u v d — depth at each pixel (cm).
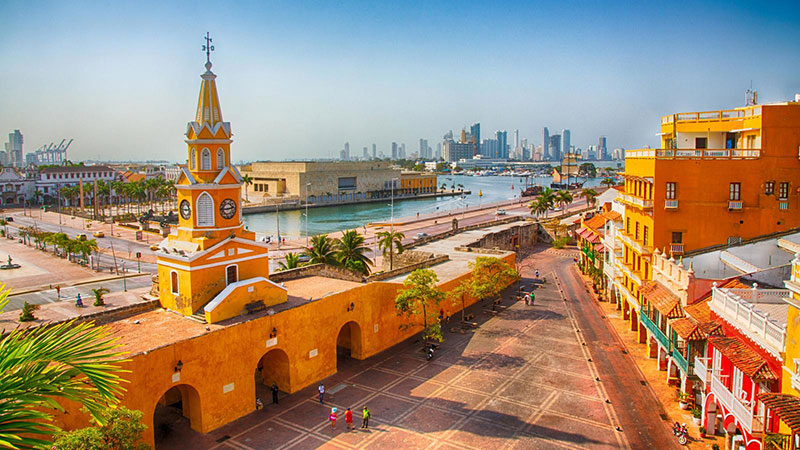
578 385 4516
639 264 5662
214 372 3772
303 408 4138
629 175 6041
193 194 4291
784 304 3644
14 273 9650
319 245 6912
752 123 5322
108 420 2684
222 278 4338
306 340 4534
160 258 4341
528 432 3738
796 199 5141
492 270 6681
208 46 4362
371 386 4544
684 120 5872
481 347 5469
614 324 6212
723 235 5238
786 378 2781
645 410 4059
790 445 2578
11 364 1427
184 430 3781
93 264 10381
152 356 3350
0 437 1280
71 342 1554
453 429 3784
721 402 3453
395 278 6481
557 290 7944
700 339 3728
